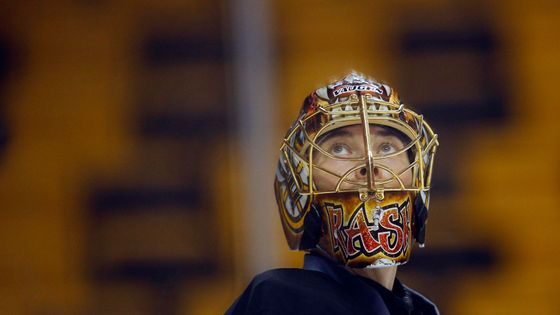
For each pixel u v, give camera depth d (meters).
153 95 11.13
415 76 10.98
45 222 10.92
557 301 10.35
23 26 11.42
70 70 11.27
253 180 9.72
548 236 10.52
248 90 10.07
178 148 10.93
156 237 10.73
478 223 10.59
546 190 10.65
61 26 11.42
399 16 11.19
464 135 10.86
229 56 10.68
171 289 10.61
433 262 10.51
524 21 11.15
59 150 11.07
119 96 11.19
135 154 11.02
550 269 10.42
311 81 10.72
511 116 10.88
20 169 11.03
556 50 10.97
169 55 11.20
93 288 10.73
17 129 11.14
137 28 11.34
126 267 10.77
